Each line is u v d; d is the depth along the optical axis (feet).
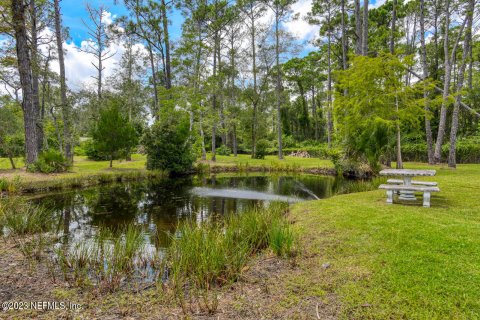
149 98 90.58
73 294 9.12
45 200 28.19
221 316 7.61
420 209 17.42
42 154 40.91
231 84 83.51
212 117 66.18
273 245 11.92
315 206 20.20
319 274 9.70
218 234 13.33
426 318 7.03
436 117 70.44
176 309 8.12
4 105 59.72
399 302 7.75
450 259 9.83
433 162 53.47
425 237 11.89
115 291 9.38
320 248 11.93
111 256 12.26
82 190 34.63
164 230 18.22
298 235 13.53
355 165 45.14
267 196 30.60
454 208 17.53
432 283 8.45
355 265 10.07
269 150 99.45
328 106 44.65
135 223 20.02
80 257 11.71
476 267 9.21
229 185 39.24
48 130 69.97
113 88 82.84
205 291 9.12
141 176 45.24
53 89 64.64
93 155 69.21
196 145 62.03
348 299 8.06
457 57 69.05
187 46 60.59
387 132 39.01
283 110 115.96
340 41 78.64
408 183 19.71
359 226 14.14
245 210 23.76
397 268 9.49
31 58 47.34
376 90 31.94
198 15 64.49
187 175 51.24
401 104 33.27
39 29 50.03
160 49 65.31
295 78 107.04
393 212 16.55
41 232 16.43
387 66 30.27
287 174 51.78
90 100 65.82
